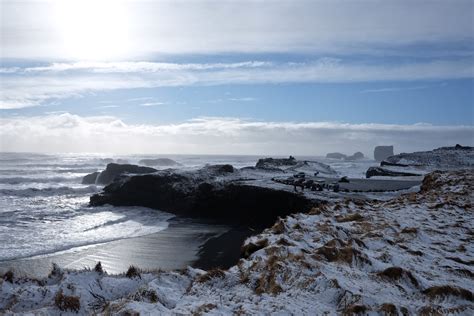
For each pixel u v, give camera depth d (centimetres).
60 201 4934
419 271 698
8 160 13700
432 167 6681
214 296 585
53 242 2569
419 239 960
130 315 477
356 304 512
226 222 3725
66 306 601
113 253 2333
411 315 508
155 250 2438
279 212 3550
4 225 3164
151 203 4516
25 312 583
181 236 2938
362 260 701
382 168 6431
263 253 771
